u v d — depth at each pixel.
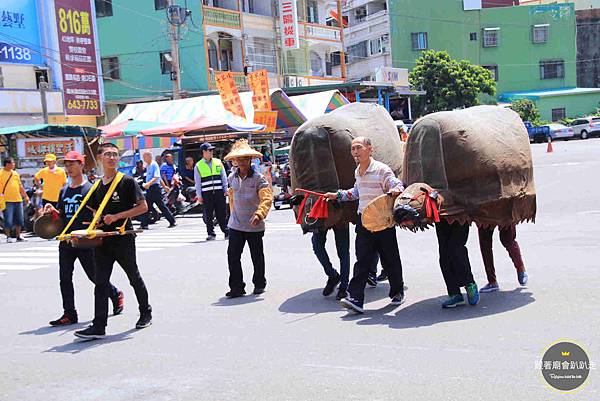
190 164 22.16
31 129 19.78
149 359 6.22
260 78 24.70
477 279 8.55
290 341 6.44
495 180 7.13
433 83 52.88
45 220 7.80
